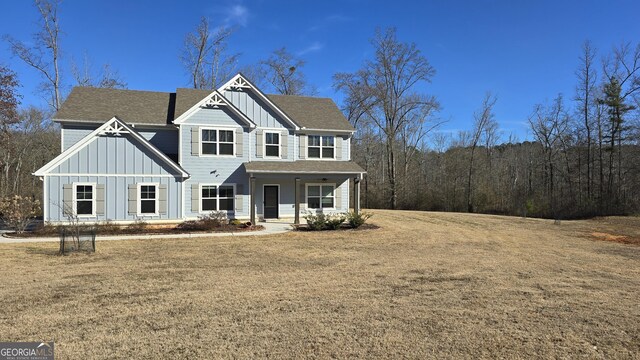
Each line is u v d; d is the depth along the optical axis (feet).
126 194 59.57
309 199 75.41
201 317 20.13
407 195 134.92
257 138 70.59
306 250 42.63
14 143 110.32
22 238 49.49
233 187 68.59
